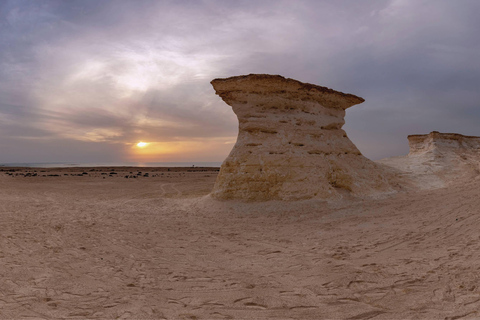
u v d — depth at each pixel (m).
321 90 14.45
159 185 25.70
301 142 13.46
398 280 4.45
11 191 19.28
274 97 13.68
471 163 20.08
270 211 11.65
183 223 10.01
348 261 5.53
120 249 6.70
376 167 16.48
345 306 3.70
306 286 4.39
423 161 20.64
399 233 7.46
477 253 5.39
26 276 4.86
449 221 8.16
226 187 13.04
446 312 3.41
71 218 10.32
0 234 7.62
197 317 3.49
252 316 3.50
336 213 10.99
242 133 13.68
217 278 4.84
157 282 4.68
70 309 3.69
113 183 27.47
